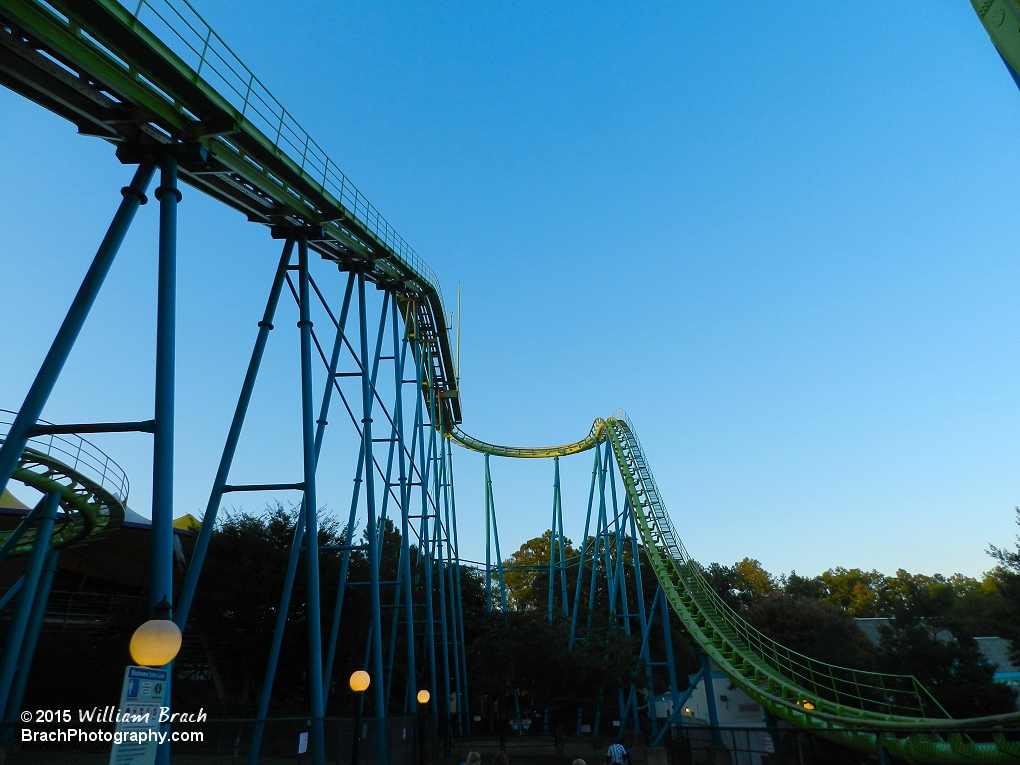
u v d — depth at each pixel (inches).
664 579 1444.4
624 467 1708.9
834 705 1011.9
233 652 1284.4
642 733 1301.7
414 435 1465.3
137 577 2034.9
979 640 1972.2
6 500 1887.3
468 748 1493.6
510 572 3476.9
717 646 1283.2
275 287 825.5
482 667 1421.0
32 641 984.3
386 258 1104.8
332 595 1346.0
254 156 698.8
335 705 1385.3
